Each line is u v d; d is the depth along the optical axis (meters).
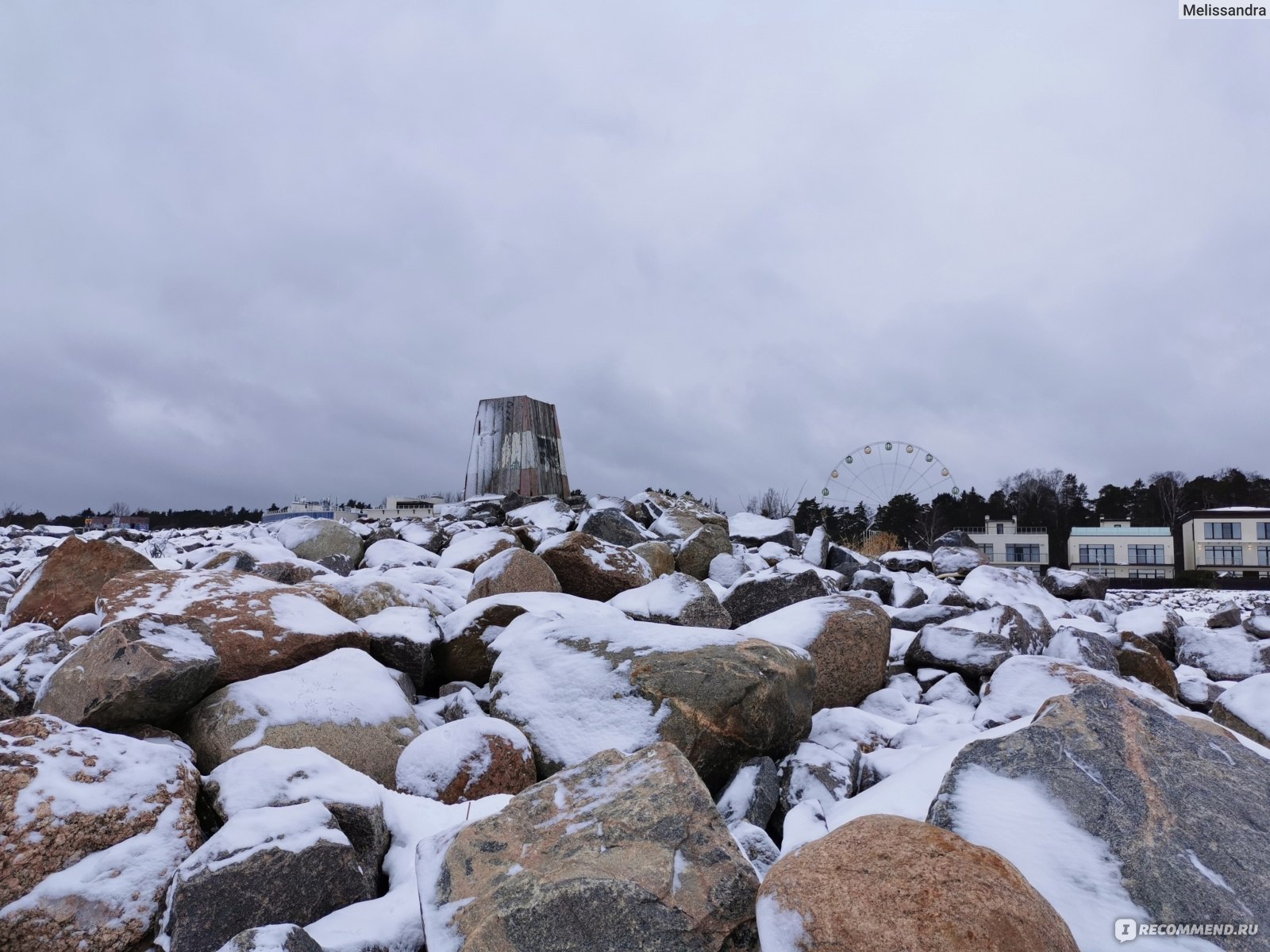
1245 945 2.61
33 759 3.55
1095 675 6.16
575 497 18.86
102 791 3.55
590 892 2.79
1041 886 2.82
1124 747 3.32
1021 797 3.15
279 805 3.73
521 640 5.67
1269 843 2.98
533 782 4.66
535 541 11.68
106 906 3.23
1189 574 34.75
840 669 6.73
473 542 10.34
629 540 12.14
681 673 4.95
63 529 15.32
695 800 3.24
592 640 5.45
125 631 4.56
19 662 5.16
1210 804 3.11
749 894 2.87
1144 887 2.79
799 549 15.40
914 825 2.66
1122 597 19.39
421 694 6.59
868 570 12.06
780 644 5.44
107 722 4.33
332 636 5.83
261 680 5.05
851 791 4.63
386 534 12.81
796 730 5.18
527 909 2.79
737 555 12.27
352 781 3.96
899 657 8.09
